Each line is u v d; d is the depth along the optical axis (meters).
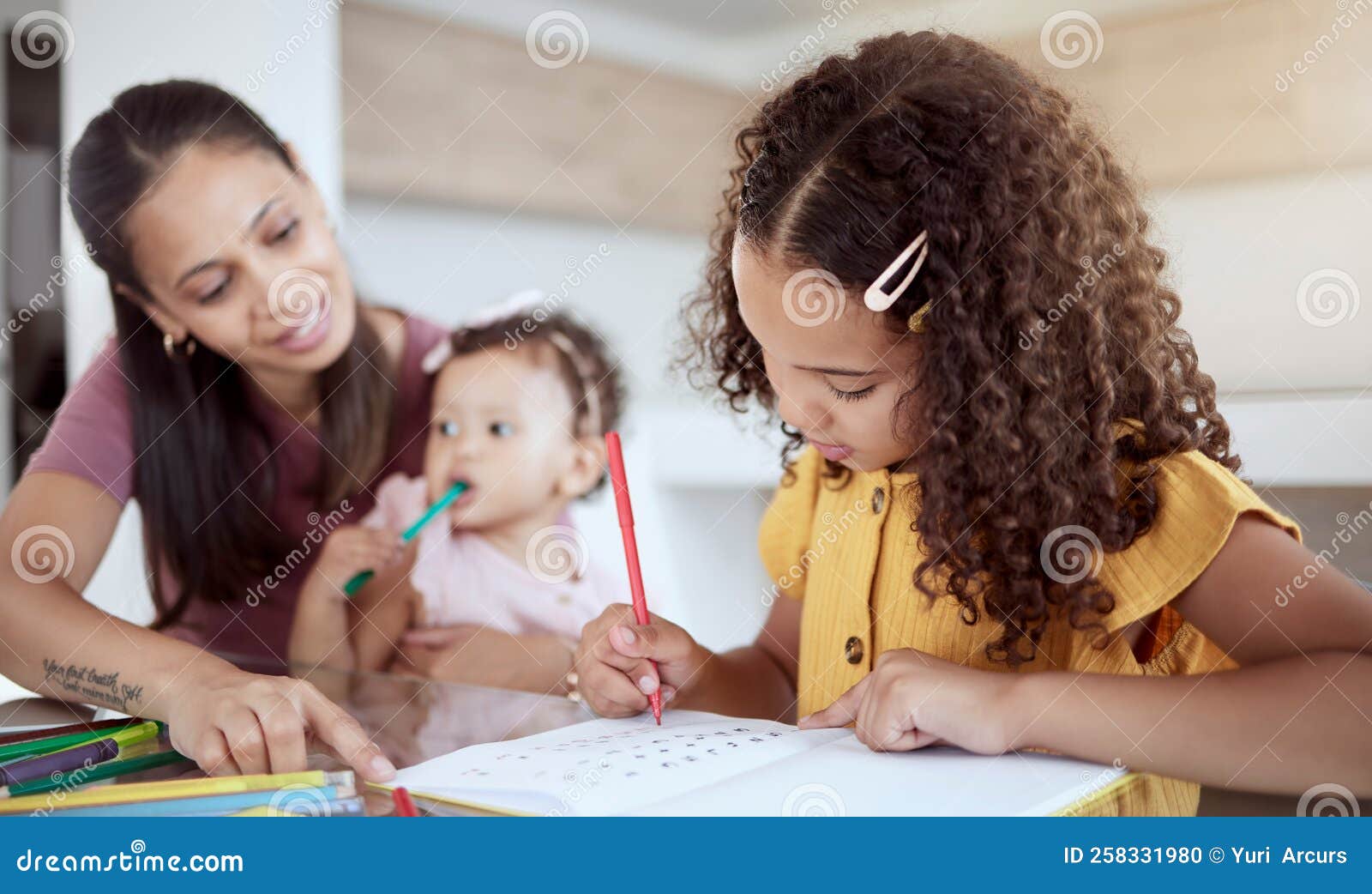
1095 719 0.58
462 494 1.79
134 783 0.59
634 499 2.18
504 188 2.26
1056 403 0.66
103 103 1.68
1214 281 2.05
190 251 1.46
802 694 0.89
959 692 0.60
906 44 0.72
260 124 1.51
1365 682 0.56
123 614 1.58
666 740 0.66
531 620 1.82
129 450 1.48
